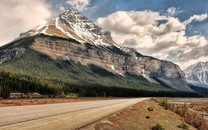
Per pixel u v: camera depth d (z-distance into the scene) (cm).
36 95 10169
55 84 16038
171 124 3014
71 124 1675
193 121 3784
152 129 2216
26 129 1305
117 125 2012
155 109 4938
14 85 11519
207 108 9319
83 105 4225
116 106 4438
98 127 1697
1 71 13150
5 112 2141
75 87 17925
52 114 2239
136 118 2798
